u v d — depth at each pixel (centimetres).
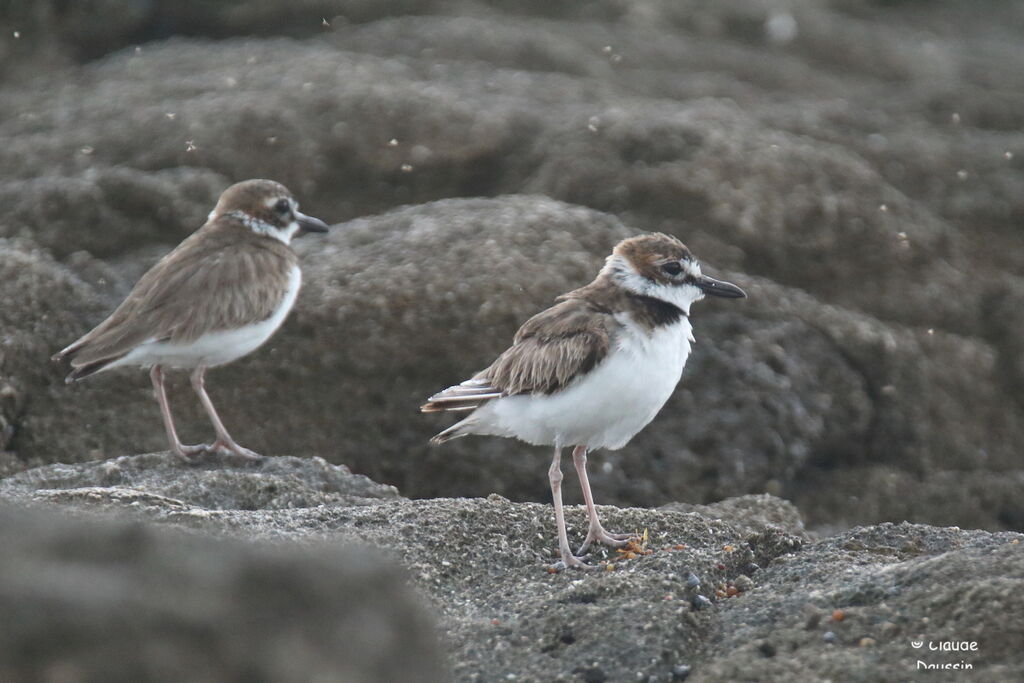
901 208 1795
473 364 1391
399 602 544
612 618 753
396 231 1558
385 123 1856
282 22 2448
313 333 1403
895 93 2389
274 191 1216
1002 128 2252
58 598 453
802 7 2945
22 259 1438
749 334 1487
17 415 1320
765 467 1416
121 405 1352
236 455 1140
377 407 1380
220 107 1855
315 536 867
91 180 1644
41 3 2377
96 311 1433
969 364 1611
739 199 1705
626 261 938
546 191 1742
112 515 836
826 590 776
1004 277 1756
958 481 1488
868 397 1519
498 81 2102
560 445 924
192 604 474
